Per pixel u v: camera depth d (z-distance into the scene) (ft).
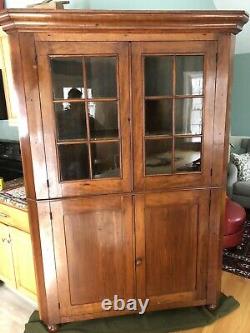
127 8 6.49
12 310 6.95
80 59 4.91
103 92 5.12
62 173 5.34
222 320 6.45
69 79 4.97
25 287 6.91
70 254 5.74
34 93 4.89
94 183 5.43
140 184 5.54
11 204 6.42
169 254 6.03
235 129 13.47
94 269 5.90
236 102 13.24
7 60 6.36
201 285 6.33
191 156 5.59
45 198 5.35
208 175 5.66
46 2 5.88
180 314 6.63
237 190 11.29
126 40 4.87
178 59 5.13
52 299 5.95
